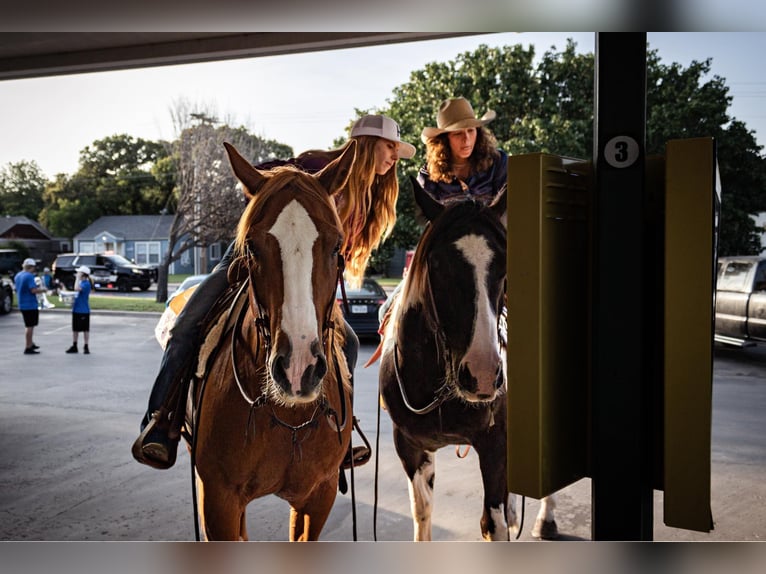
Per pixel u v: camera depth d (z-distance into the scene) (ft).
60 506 15.28
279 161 9.72
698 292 5.48
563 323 6.29
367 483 16.88
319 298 7.11
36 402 27.20
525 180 5.89
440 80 59.11
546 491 6.05
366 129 10.09
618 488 6.35
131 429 22.75
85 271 42.37
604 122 6.27
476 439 9.34
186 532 13.69
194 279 36.83
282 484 8.29
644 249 6.33
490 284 8.91
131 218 175.22
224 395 8.09
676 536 12.96
